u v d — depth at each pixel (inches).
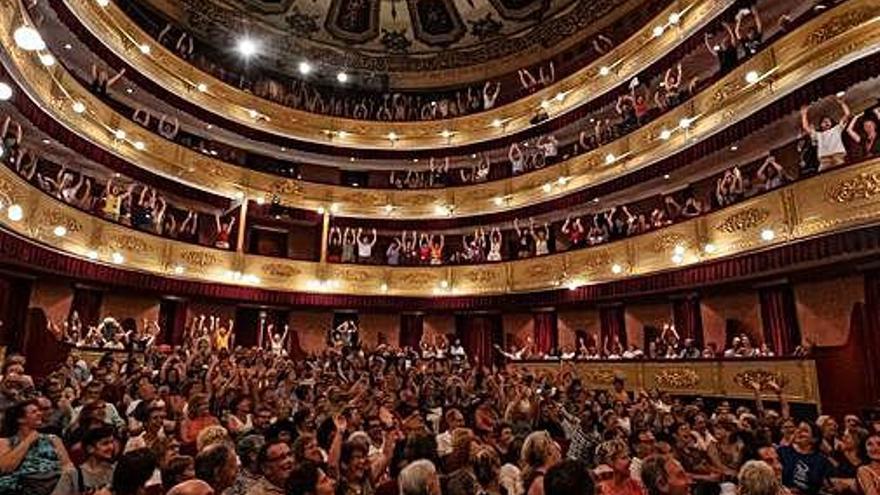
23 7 289.3
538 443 126.8
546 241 561.3
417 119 694.5
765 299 388.5
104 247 460.4
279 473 111.3
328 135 673.6
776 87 348.8
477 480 117.1
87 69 502.0
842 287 350.0
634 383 405.1
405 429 189.9
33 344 382.0
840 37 309.3
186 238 548.4
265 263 592.1
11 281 410.6
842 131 343.6
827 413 295.3
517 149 624.4
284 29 703.1
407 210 659.4
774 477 108.7
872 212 286.5
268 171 635.5
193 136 621.3
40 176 405.7
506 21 701.3
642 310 489.4
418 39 742.5
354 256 642.8
